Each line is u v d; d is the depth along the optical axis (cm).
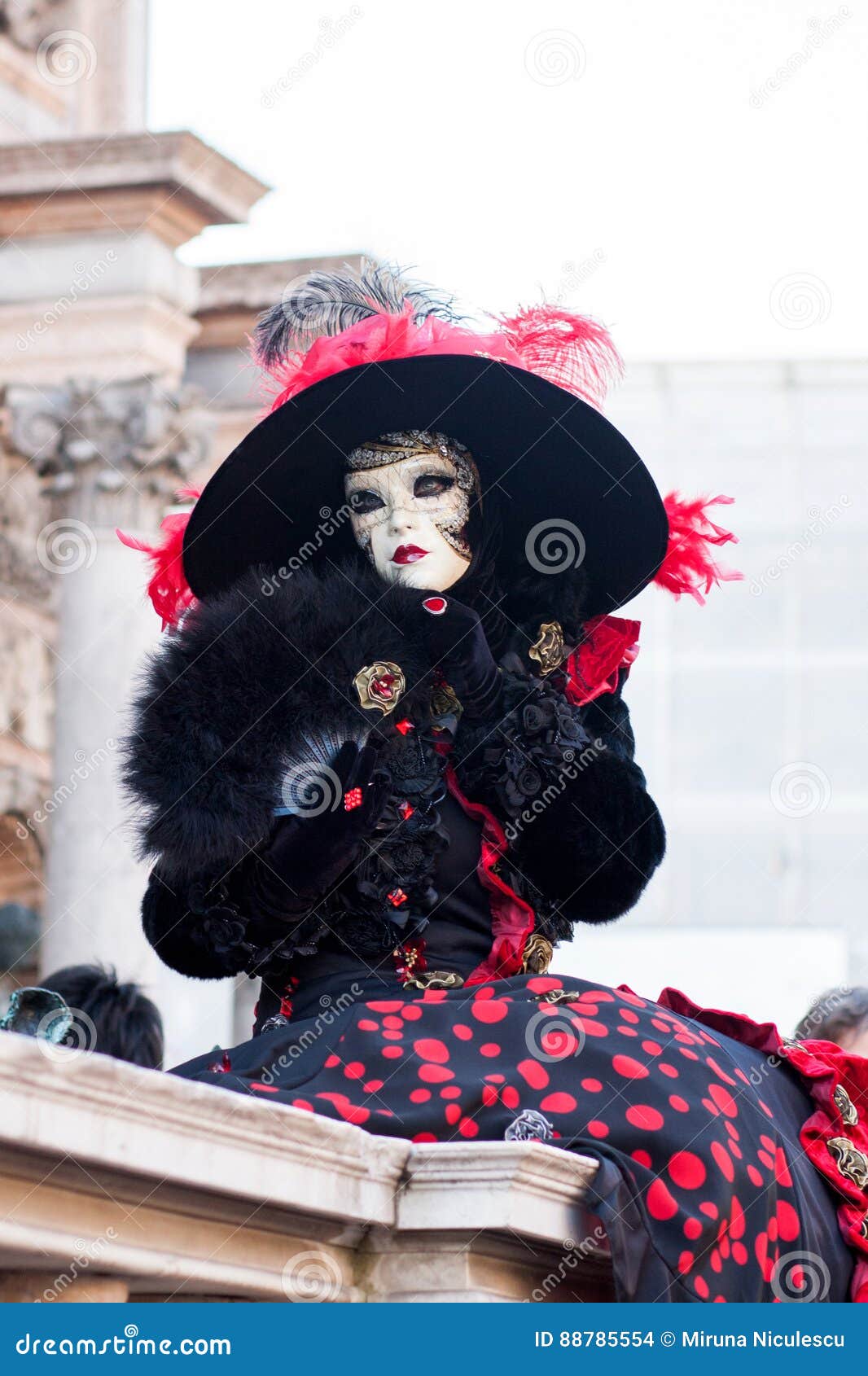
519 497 330
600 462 324
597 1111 251
